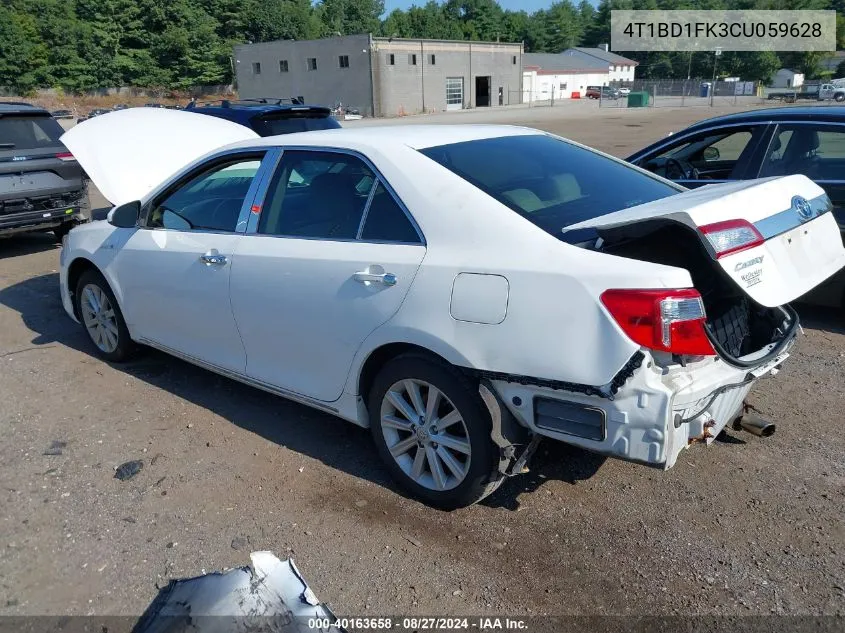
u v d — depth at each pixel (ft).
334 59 167.73
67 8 246.27
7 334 19.01
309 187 11.69
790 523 9.98
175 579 9.13
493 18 372.79
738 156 19.39
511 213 9.52
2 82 225.56
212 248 12.88
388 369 10.46
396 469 10.96
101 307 16.49
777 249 9.11
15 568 9.53
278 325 11.83
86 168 18.51
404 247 10.14
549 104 212.02
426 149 10.85
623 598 8.70
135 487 11.37
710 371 8.75
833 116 17.46
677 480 11.16
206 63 248.52
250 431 13.24
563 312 8.53
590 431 8.61
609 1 409.49
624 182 11.78
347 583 9.09
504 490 11.05
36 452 12.55
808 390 14.16
